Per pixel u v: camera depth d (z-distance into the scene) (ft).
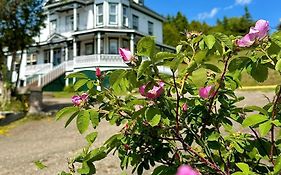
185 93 6.33
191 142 6.16
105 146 6.15
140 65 4.86
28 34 51.78
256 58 5.24
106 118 5.98
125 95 6.15
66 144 27.35
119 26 97.09
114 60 93.50
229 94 6.50
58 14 107.34
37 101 46.60
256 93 46.44
